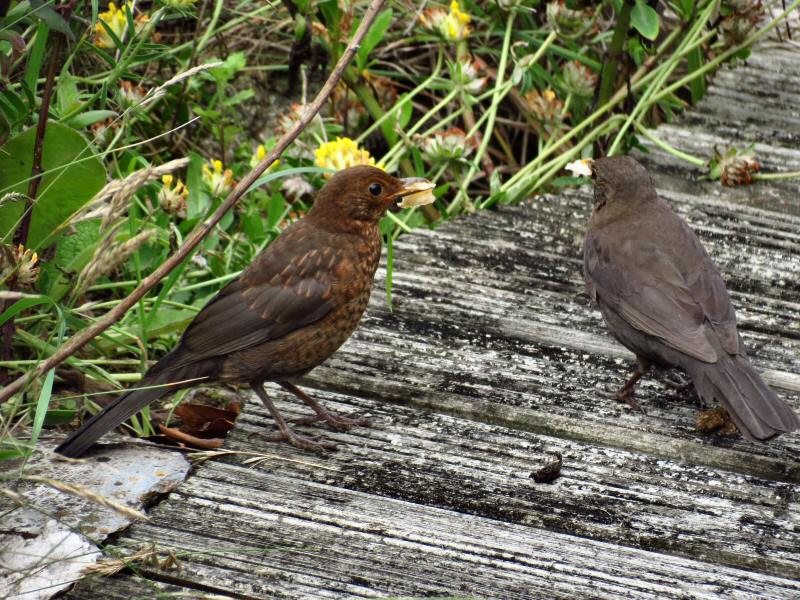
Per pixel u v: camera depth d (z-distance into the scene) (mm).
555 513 7129
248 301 7820
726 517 7180
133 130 13117
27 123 9398
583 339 9398
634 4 12805
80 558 6184
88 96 11258
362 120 14297
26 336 8648
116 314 7250
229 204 7578
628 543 6914
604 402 8531
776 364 9148
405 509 7051
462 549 6672
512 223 11312
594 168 9602
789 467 7816
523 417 8297
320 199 8117
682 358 8070
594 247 9156
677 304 8297
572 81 13609
